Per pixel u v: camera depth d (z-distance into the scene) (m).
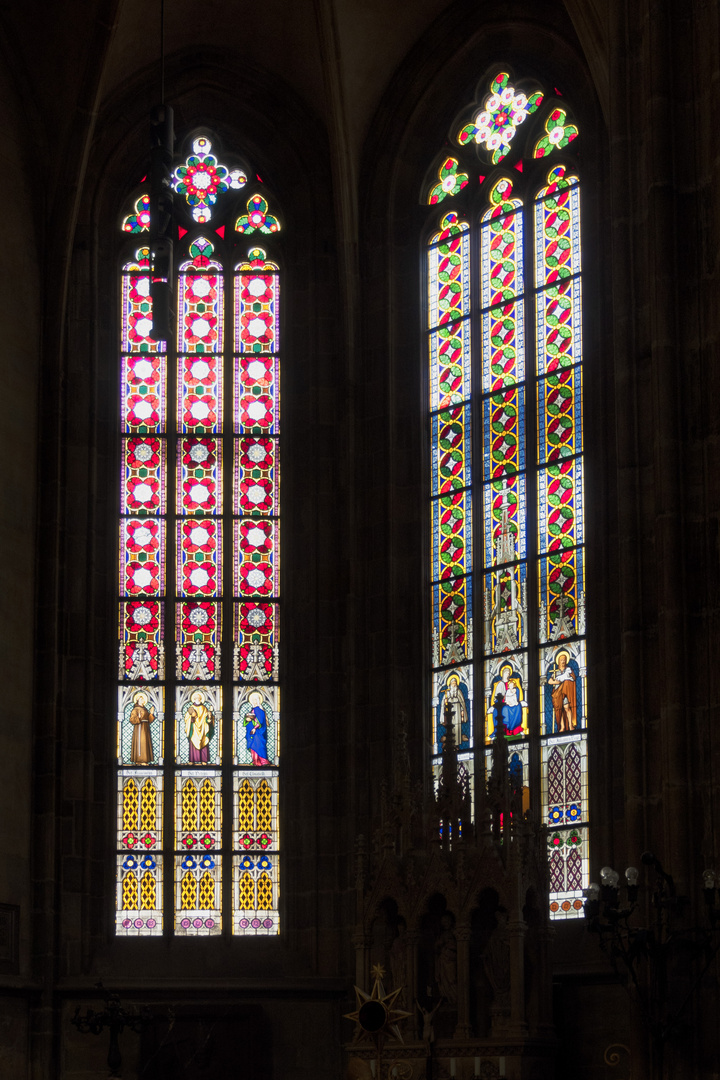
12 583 27.89
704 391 21.38
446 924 23.84
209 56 31.30
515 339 28.34
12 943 26.56
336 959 27.27
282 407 30.14
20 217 29.34
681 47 22.22
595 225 27.09
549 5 28.92
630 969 20.34
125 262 30.91
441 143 30.31
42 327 29.44
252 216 31.20
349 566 28.72
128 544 29.56
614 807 24.56
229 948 27.66
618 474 22.55
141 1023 24.84
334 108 29.61
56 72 29.66
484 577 27.70
